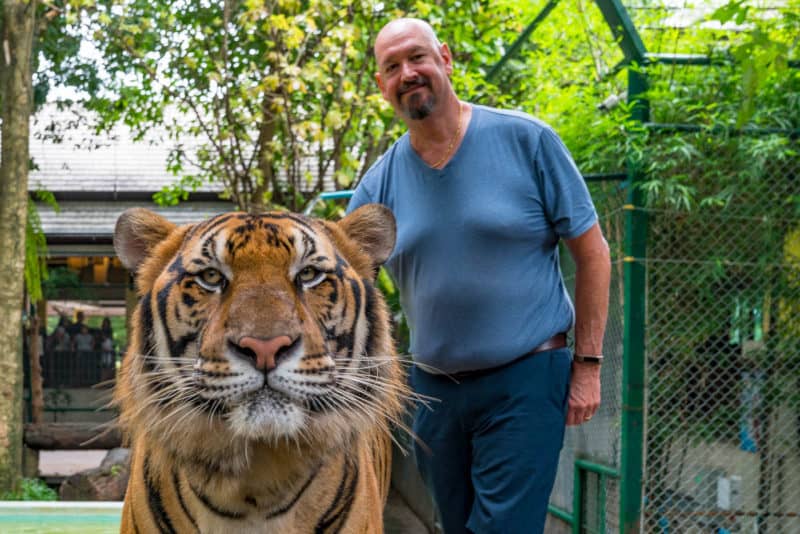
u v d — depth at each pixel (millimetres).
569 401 3322
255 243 2328
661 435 4848
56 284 16516
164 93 9523
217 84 9117
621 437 4762
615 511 4906
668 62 4789
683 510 4832
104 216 16359
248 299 2232
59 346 16250
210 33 9227
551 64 6906
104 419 16141
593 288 3232
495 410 3244
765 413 4914
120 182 16688
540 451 3188
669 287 4824
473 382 3266
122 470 9352
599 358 3285
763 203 4848
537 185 3223
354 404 2438
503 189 3197
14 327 9352
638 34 4848
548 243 3287
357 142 9344
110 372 16344
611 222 5207
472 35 9742
